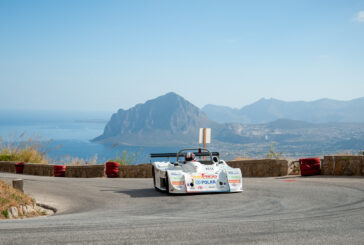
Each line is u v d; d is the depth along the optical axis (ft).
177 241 14.89
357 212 22.65
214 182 36.22
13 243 14.71
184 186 35.53
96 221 20.59
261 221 19.72
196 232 16.58
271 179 47.57
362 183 38.78
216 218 21.61
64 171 71.51
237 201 30.68
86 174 70.03
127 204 32.71
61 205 35.27
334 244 14.33
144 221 20.22
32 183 52.65
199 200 32.12
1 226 19.11
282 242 14.67
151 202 32.91
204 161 40.01
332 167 48.01
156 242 14.75
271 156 63.98
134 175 66.33
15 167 78.74
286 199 30.53
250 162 55.42
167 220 20.59
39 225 19.19
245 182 44.45
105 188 46.52
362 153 55.21
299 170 53.88
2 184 33.63
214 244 14.42
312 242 14.64
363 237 15.40
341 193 32.58
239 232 16.56
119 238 15.47
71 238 15.53
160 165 42.78
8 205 29.17
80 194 42.01
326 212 23.11
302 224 18.51
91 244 14.49
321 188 36.37
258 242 14.69
